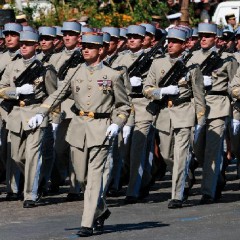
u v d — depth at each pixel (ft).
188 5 188.65
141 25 128.57
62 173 128.88
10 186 124.16
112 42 132.98
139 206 118.93
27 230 102.42
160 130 119.44
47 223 106.42
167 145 119.55
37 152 118.32
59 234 100.07
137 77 124.77
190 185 123.75
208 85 122.42
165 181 140.77
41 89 118.93
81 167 102.22
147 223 106.01
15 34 130.00
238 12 198.90
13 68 120.06
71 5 194.59
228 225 104.73
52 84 118.73
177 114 117.60
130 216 110.93
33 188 118.32
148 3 193.88
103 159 100.17
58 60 130.21
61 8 191.93
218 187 122.62
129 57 128.57
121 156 127.03
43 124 118.01
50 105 103.14
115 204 120.88
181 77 117.39
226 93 123.54
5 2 196.03
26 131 118.11
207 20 193.26
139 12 192.85
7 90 118.52
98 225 101.24
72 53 128.88
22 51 119.24
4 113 125.70
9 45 130.21
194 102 117.60
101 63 101.96
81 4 194.29
